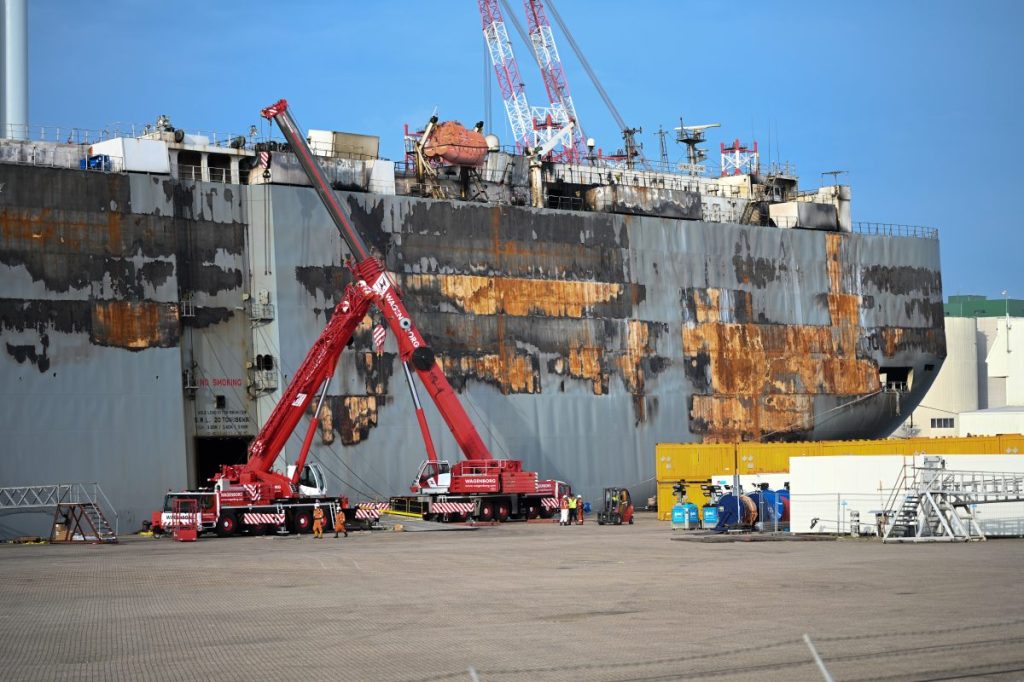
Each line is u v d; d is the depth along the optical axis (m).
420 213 91.62
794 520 63.97
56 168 77.38
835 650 23.61
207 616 30.33
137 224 79.88
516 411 94.69
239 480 71.00
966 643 24.36
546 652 23.88
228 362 84.50
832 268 113.19
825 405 111.44
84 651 24.98
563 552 51.59
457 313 92.62
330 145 94.12
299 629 27.70
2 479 73.94
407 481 88.69
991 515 58.91
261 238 85.88
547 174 104.81
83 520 76.00
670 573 40.50
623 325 100.88
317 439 85.12
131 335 79.06
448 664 22.67
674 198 105.94
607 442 99.19
